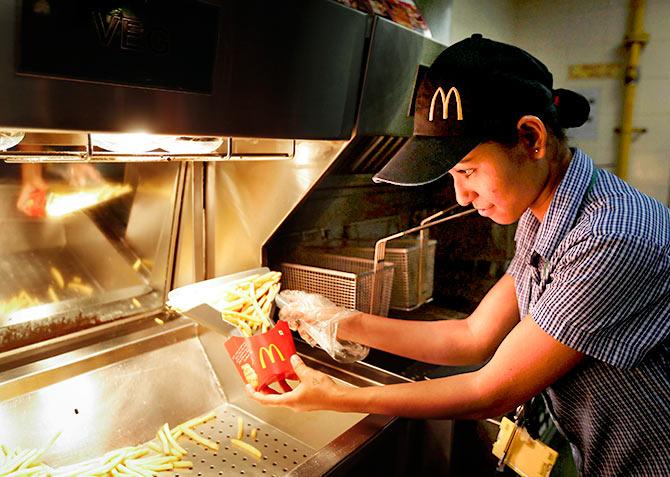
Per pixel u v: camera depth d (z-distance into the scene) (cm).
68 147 119
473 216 269
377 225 249
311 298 155
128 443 139
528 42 348
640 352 96
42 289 148
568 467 162
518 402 105
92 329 158
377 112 154
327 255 197
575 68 336
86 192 151
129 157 124
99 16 85
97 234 157
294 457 141
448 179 271
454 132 96
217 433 149
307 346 178
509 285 140
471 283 270
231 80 110
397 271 206
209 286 153
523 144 98
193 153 132
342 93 140
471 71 96
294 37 119
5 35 78
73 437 132
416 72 164
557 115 103
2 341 139
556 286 101
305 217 206
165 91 99
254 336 127
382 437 131
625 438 107
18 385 131
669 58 303
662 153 316
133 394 149
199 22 99
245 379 129
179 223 173
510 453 134
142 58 93
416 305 214
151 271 175
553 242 107
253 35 110
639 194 105
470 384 107
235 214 177
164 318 174
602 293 93
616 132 328
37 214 144
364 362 175
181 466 132
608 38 320
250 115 117
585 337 96
